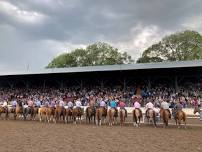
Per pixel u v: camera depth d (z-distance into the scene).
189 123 27.02
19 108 30.67
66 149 13.73
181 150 13.45
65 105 29.88
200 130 21.47
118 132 20.09
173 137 17.69
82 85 51.03
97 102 27.45
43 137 17.59
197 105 34.50
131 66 41.78
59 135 18.48
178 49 70.50
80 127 23.30
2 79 55.53
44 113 28.64
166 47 72.12
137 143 15.45
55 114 27.27
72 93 48.09
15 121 29.08
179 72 42.44
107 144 15.12
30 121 29.08
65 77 51.09
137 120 24.59
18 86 57.44
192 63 38.09
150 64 40.44
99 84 49.97
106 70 42.78
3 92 54.12
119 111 26.92
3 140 16.38
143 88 45.88
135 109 24.58
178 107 23.92
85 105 39.03
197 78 44.53
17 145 14.76
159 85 46.03
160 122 27.27
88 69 44.62
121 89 47.00
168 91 43.12
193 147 14.23
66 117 27.75
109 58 87.12
